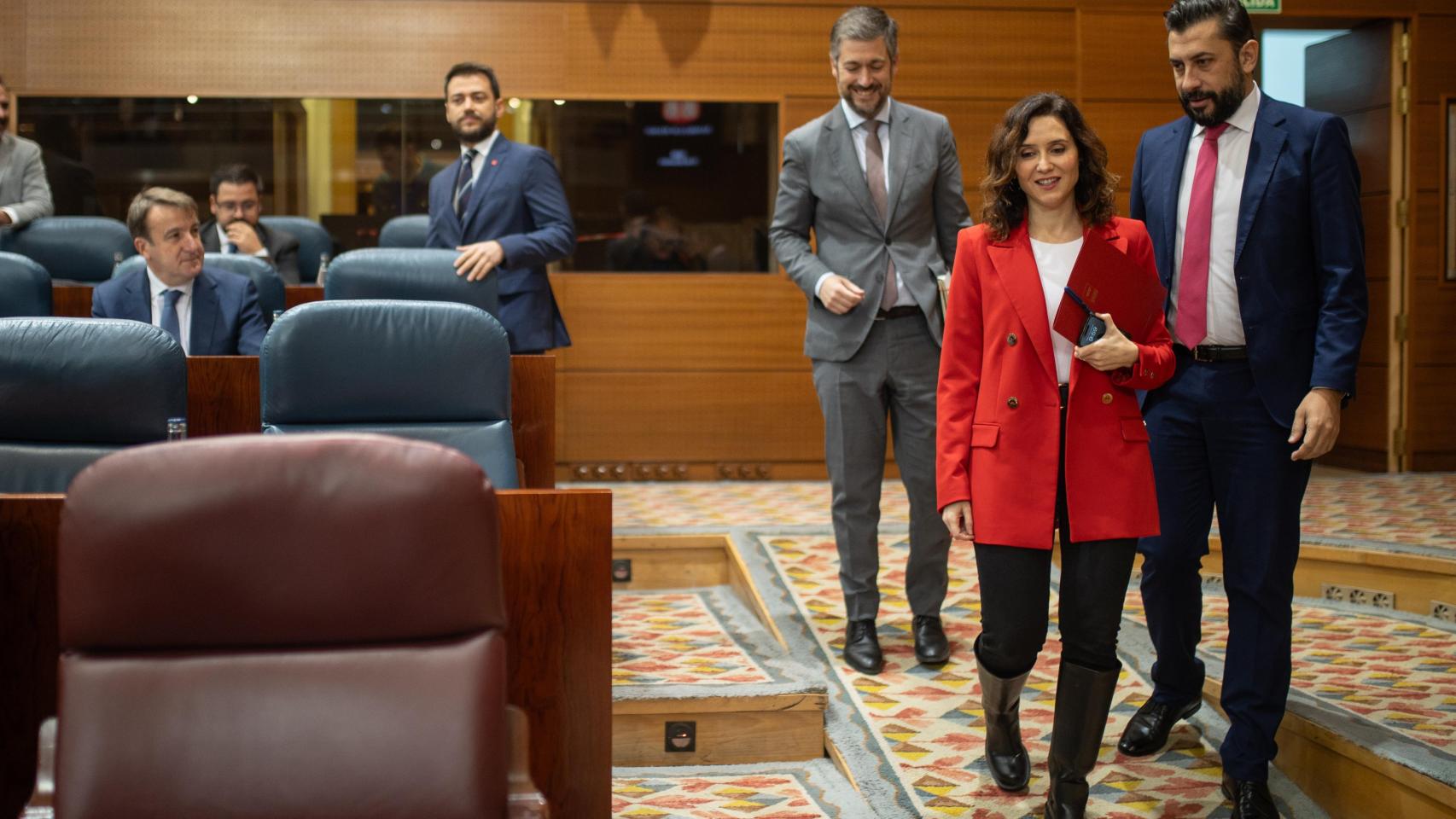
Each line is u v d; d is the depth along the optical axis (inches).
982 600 98.6
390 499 57.0
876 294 132.9
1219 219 103.5
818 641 143.6
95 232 205.2
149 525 55.6
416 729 56.6
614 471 250.5
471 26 246.2
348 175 247.0
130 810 55.3
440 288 149.6
